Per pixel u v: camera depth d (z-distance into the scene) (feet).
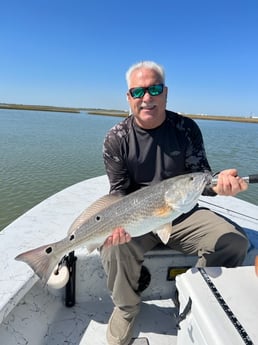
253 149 28.76
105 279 3.46
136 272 2.93
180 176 2.77
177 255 3.48
